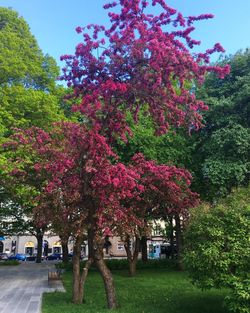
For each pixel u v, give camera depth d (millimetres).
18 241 63000
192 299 11141
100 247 10367
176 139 20266
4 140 17281
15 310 9984
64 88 23359
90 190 9867
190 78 9391
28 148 11797
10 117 18688
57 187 10070
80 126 10375
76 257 11000
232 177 18641
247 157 19078
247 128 18906
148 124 19344
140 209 13602
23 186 13773
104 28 9953
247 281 7691
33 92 20141
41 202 10500
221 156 19125
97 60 9828
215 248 8297
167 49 8891
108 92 9539
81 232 10031
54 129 11812
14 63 20250
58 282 16406
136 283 15305
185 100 9711
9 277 19656
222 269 8078
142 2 9883
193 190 21234
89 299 11305
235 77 20719
